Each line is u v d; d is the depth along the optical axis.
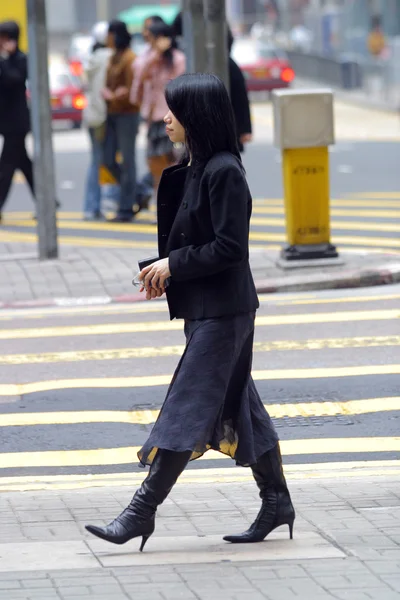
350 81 85.88
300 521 12.32
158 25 32.88
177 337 22.25
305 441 16.14
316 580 10.07
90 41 89.56
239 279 10.98
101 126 35.03
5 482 14.60
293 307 24.48
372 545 11.27
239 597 9.64
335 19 101.31
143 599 9.61
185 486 14.07
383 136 58.91
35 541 11.78
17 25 34.97
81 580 10.15
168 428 10.87
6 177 36.31
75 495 13.72
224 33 27.70
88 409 17.75
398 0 94.31
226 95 10.81
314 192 26.97
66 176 47.25
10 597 9.64
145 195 36.19
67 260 29.69
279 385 18.77
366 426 16.77
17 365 20.39
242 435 11.15
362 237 32.72
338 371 19.47
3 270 28.72
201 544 11.50
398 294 25.55
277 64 78.75
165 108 33.09
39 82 28.84
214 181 10.66
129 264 29.03
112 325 23.41
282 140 26.44
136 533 11.03
